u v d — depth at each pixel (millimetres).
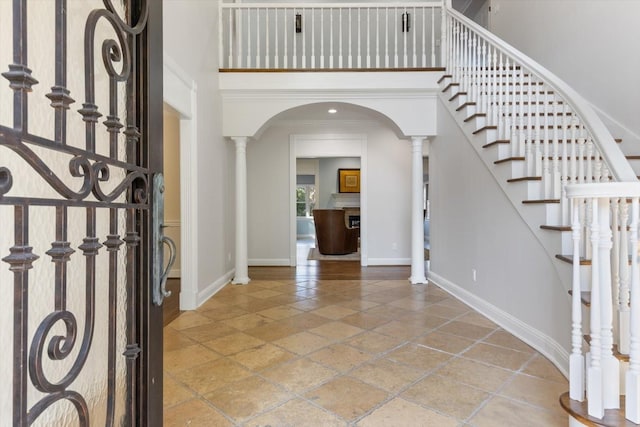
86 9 778
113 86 765
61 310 625
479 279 3131
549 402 1671
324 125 5719
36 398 678
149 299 892
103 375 848
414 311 3152
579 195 1333
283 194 5754
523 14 4379
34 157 556
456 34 3689
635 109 2814
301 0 5430
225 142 4234
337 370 2002
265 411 1598
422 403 1663
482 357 2176
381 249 5734
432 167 4371
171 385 1830
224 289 4000
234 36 4711
